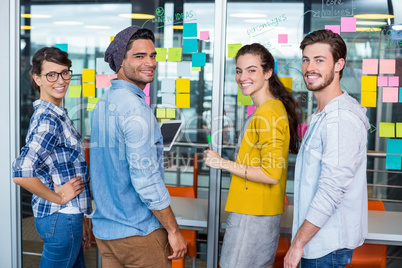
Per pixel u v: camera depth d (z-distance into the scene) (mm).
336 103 1554
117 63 1595
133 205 1566
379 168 2531
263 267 1893
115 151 1548
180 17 2383
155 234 1591
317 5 2270
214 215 2312
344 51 1620
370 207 2408
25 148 1698
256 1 2299
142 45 1587
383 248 2176
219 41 2311
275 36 2309
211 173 2312
